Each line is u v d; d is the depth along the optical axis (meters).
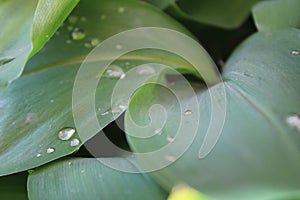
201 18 0.31
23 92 0.28
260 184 0.22
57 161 0.26
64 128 0.27
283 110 0.24
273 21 0.29
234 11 0.32
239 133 0.24
